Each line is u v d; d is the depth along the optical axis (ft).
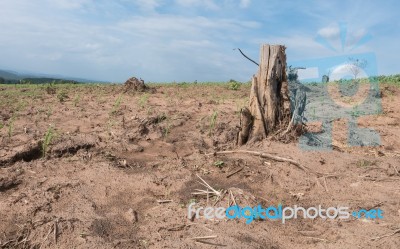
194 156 17.79
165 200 13.58
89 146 19.60
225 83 60.75
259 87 19.77
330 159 17.60
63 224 11.78
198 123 24.93
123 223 12.26
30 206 12.96
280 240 11.54
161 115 26.50
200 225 11.94
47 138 18.29
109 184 14.71
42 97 38.70
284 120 20.12
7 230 11.89
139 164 17.22
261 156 17.39
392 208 13.12
